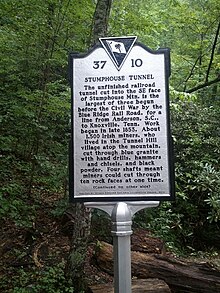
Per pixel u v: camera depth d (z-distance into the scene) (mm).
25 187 6387
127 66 2986
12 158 6906
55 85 6137
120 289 2809
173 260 4512
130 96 2971
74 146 2994
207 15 10031
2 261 4715
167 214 6586
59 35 6637
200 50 10773
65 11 6539
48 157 6754
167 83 2945
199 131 7543
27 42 6410
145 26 7793
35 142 6664
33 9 6457
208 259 6418
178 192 6656
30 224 5281
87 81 3018
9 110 5887
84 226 4074
